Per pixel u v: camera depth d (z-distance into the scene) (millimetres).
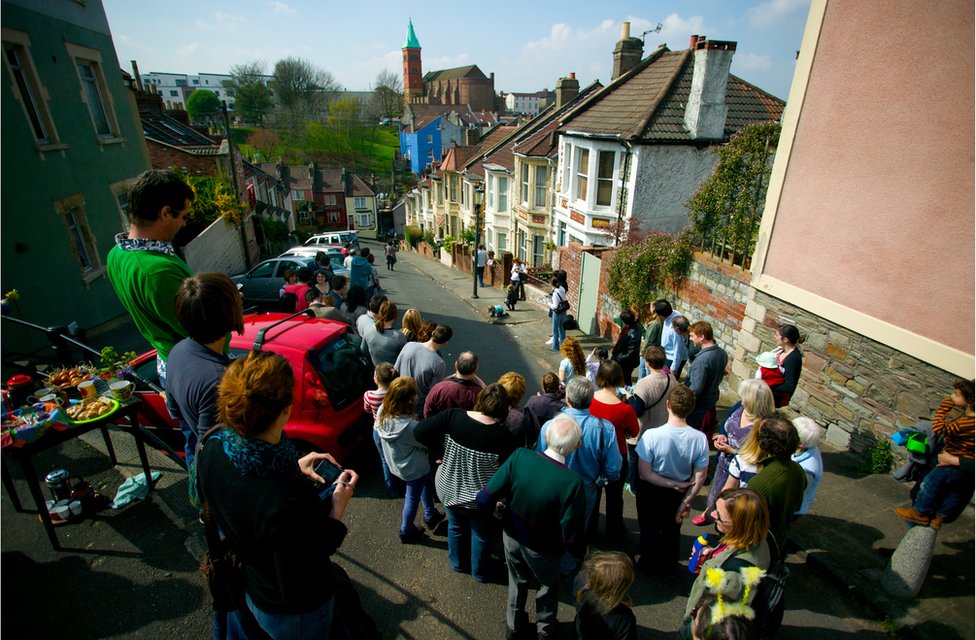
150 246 2555
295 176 64625
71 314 9359
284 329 4938
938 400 4512
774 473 3057
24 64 8844
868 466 5172
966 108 3994
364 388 5141
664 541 3764
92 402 3762
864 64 4797
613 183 14906
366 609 3572
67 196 9555
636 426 4031
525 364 9656
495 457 3430
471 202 31797
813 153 5500
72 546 3787
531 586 3859
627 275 9648
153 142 20547
